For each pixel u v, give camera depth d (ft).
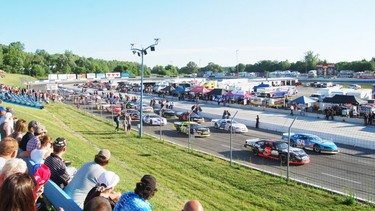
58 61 604.08
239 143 94.53
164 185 52.03
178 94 243.81
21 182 11.68
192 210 13.62
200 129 104.27
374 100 165.78
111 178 18.47
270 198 48.85
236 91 204.23
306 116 153.48
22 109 112.06
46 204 21.86
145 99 245.65
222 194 49.90
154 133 110.22
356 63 583.17
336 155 80.89
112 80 444.55
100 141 88.53
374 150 86.99
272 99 199.52
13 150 19.24
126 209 15.90
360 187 55.21
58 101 214.48
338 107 153.89
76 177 20.40
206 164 67.97
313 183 57.47
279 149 73.72
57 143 23.36
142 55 100.78
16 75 460.55
